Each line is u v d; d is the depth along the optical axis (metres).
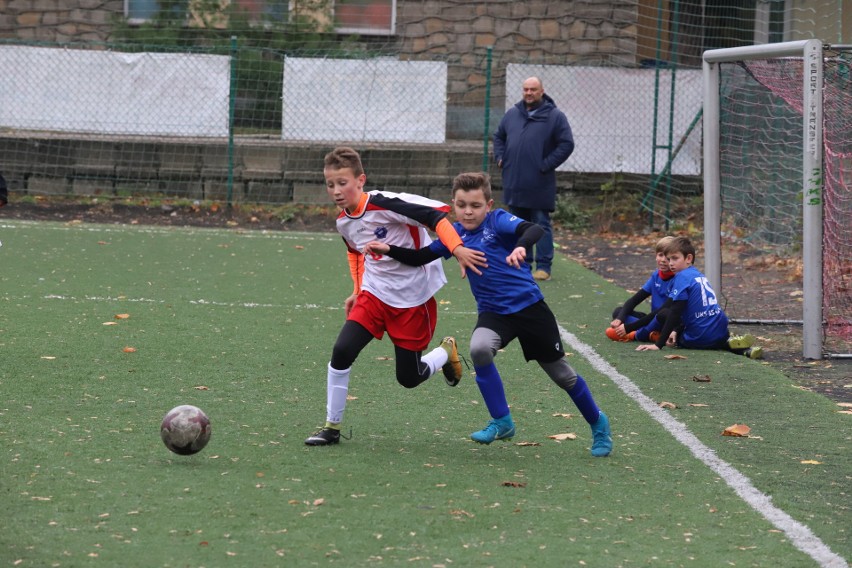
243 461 16.47
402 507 14.47
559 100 55.72
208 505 14.30
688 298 27.17
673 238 27.78
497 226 17.11
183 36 59.94
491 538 13.36
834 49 26.53
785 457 17.61
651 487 15.78
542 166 38.03
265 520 13.78
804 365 26.06
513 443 18.20
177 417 16.14
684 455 17.64
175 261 40.31
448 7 61.19
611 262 44.84
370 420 19.50
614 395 22.06
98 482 15.12
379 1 61.06
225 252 43.22
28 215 52.16
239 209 55.12
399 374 18.20
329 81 55.62
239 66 56.31
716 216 31.42
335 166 17.80
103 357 24.03
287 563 12.34
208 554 12.55
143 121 55.97
